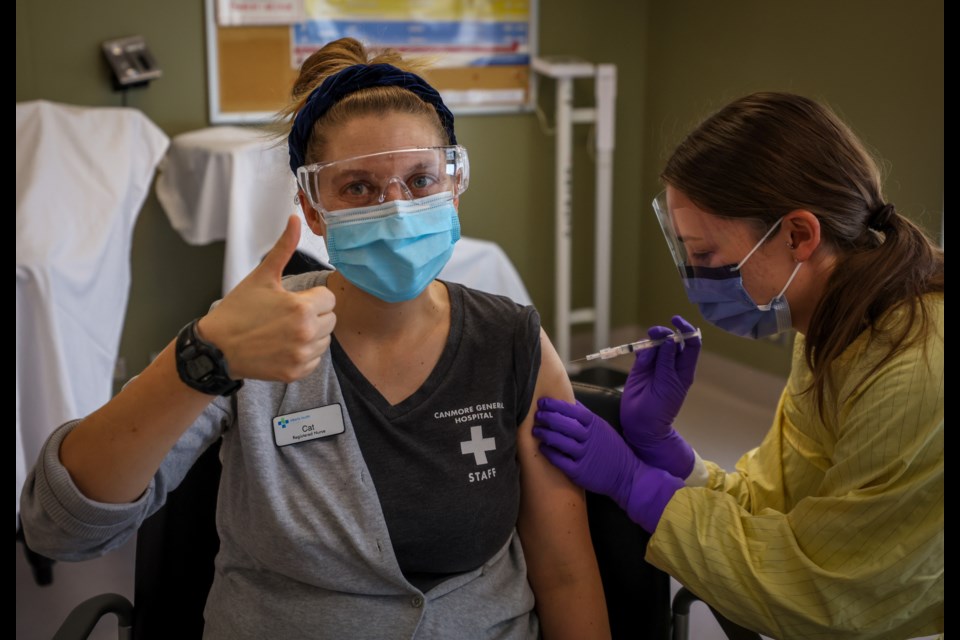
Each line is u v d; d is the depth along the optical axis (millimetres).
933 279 1154
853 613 1120
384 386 1149
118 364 3713
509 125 4199
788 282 1222
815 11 3447
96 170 2889
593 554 1272
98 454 960
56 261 2512
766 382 3918
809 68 3521
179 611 1266
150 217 3633
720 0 3885
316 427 1103
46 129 2900
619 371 4176
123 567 2611
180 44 3578
